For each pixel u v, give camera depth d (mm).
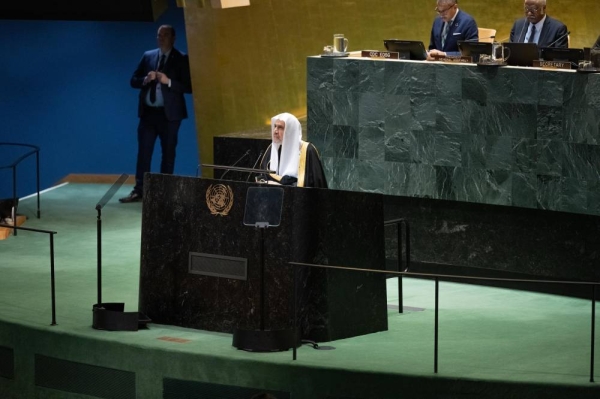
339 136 39406
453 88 37000
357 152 39125
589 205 35000
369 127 38781
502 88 36094
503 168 36438
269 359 28781
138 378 30203
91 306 34719
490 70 36219
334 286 30797
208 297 31594
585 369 28500
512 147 36156
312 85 39719
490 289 38094
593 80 34438
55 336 31469
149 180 32531
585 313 34844
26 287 37281
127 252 43031
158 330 31734
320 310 30656
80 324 32312
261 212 29516
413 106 37812
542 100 35406
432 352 29969
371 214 31812
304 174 35156
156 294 32500
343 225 31000
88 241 44906
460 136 37094
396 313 34625
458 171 37312
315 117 39812
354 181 39344
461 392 27562
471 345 30797
